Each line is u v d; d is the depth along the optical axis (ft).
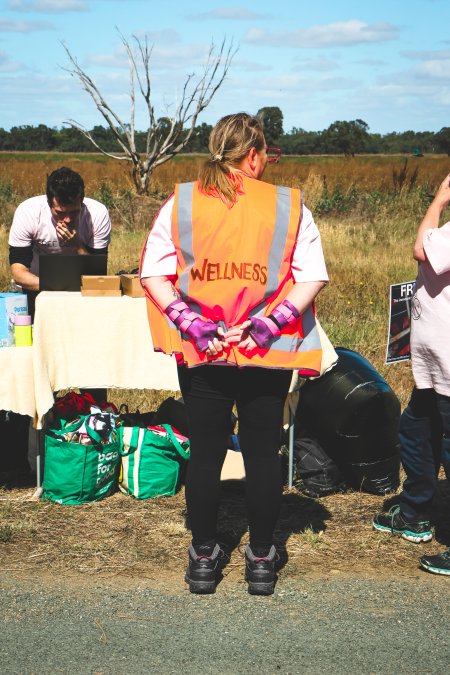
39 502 14.56
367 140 326.24
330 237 46.09
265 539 11.06
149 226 58.65
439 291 11.62
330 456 15.28
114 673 9.27
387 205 58.65
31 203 16.46
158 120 78.33
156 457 14.78
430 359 11.83
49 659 9.54
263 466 10.84
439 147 241.35
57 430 14.83
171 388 14.75
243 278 10.11
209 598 11.05
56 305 14.30
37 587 11.29
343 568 12.04
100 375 14.62
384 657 9.70
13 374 14.19
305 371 10.61
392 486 15.25
